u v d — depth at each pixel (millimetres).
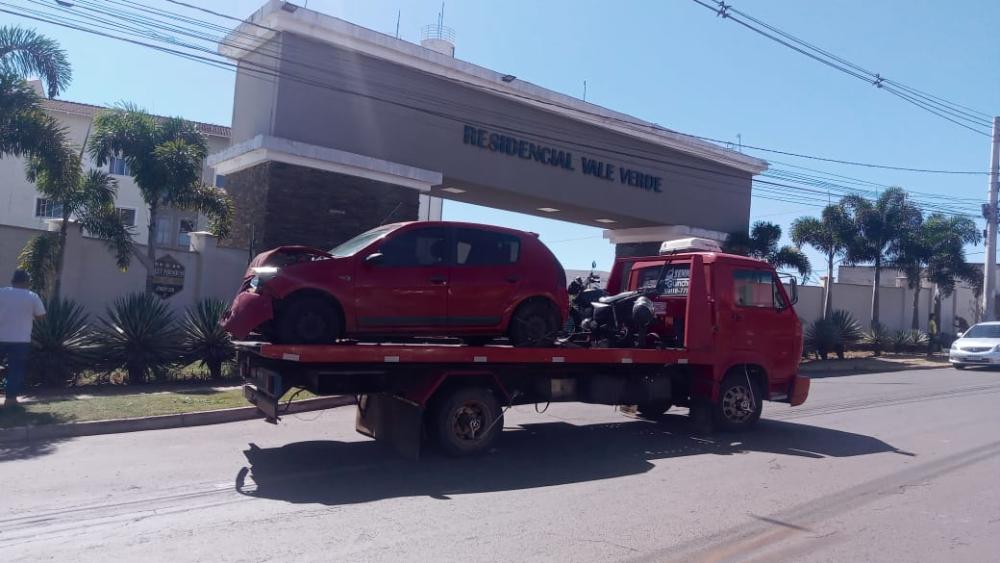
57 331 13305
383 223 18969
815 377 22109
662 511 7191
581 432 11391
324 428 11109
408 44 19188
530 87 21828
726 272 11453
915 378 22297
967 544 6426
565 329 11477
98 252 16891
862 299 37281
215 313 15234
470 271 9531
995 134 31234
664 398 11273
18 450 9250
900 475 8984
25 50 14734
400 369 8977
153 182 15984
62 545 5805
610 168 24594
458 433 9219
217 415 11555
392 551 5840
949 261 33531
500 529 6480
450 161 20609
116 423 10633
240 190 18672
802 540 6422
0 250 16172
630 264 12906
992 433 12156
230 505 7004
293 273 8656
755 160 28719
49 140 14492
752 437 11367
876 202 31422
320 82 18172
